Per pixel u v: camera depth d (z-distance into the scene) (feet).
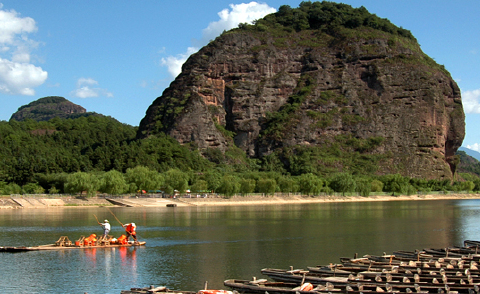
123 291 148.46
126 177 626.64
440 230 332.19
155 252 234.58
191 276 185.47
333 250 244.63
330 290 140.46
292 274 165.89
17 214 426.10
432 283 144.05
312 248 250.98
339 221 392.47
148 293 144.56
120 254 227.61
